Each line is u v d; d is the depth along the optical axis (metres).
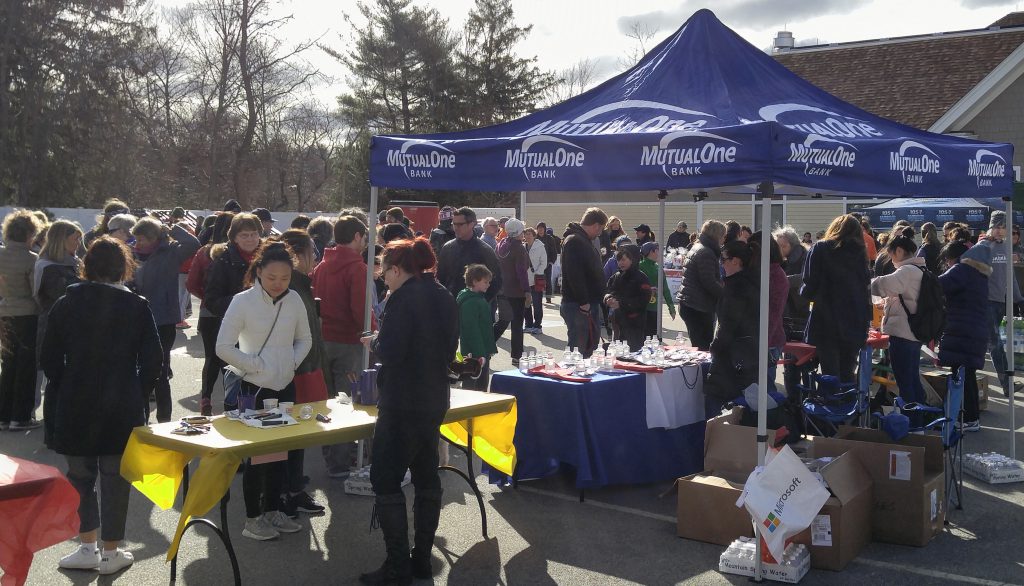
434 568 4.82
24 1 31.72
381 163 6.12
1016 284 10.30
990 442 7.67
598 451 5.95
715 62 6.18
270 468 5.21
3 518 2.99
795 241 9.48
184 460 4.46
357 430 4.61
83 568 4.73
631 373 6.24
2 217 19.92
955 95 22.19
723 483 5.24
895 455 5.17
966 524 5.57
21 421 7.68
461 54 44.47
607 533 5.39
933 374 7.99
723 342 5.89
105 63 33.41
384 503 4.49
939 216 15.08
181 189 37.06
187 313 13.86
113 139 33.84
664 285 11.90
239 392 5.00
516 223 10.62
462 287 8.21
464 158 5.71
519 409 6.14
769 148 4.55
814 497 4.66
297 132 43.00
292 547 5.11
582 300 9.12
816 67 25.03
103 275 4.54
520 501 6.02
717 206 24.58
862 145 5.21
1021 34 23.34
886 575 4.72
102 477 4.65
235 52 36.25
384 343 4.38
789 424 5.68
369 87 43.56
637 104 5.93
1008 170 6.80
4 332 5.13
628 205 25.94
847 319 6.89
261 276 4.93
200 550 5.05
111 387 4.48
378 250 8.84
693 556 5.01
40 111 32.16
